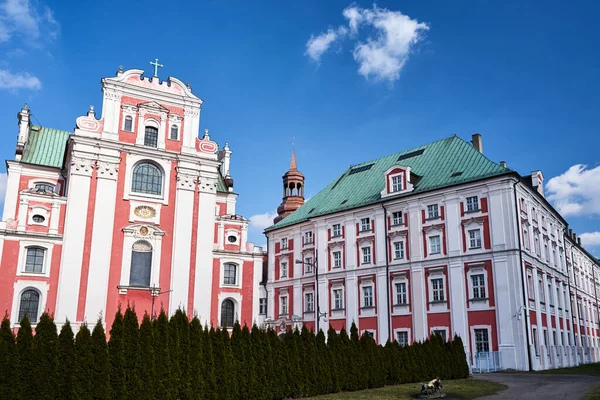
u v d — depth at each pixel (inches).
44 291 1670.8
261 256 2070.6
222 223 2052.2
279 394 1077.8
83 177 1798.7
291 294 2748.5
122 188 1856.5
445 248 2087.8
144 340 903.1
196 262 1910.7
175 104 2025.1
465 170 2158.0
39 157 2241.6
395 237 2272.4
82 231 1754.4
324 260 2568.9
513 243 1894.7
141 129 1931.6
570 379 1412.4
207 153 2028.8
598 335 3253.0
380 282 2290.8
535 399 1016.9
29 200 1727.4
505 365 1828.2
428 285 2110.0
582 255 3174.2
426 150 2506.2
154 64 2020.2
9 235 1662.2
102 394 824.3
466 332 1958.7
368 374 1310.3
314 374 1168.2
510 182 1952.5
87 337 850.8
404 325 2162.9
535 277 1996.8
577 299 2770.7
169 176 1947.6
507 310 1862.7
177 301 1844.2
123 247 1811.0
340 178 2893.7
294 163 3735.2
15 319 1616.6
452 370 1544.0
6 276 1631.4
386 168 2632.9
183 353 953.5
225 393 969.5
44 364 796.6
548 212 2377.0
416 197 2222.0
